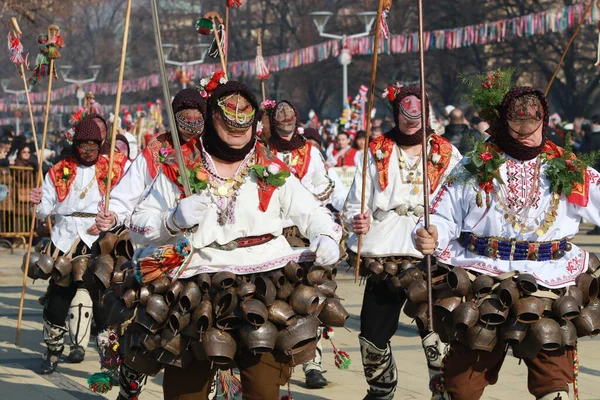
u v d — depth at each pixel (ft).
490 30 85.66
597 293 17.28
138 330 16.39
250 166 16.69
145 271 16.19
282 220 16.97
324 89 203.62
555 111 185.26
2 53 255.09
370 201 23.15
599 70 154.61
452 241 17.66
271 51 217.15
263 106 26.84
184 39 238.48
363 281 23.12
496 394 23.79
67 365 27.68
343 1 203.51
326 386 25.08
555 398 16.67
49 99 27.04
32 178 60.29
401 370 26.43
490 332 16.49
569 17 77.82
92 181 27.53
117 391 24.50
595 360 27.48
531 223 17.08
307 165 26.61
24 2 93.15
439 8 169.37
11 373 26.53
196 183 16.43
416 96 22.93
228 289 15.89
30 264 25.91
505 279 16.70
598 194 17.19
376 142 23.25
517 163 17.21
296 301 16.10
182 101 20.79
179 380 16.60
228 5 23.48
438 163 22.98
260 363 16.26
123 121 76.74
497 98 17.24
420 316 17.13
